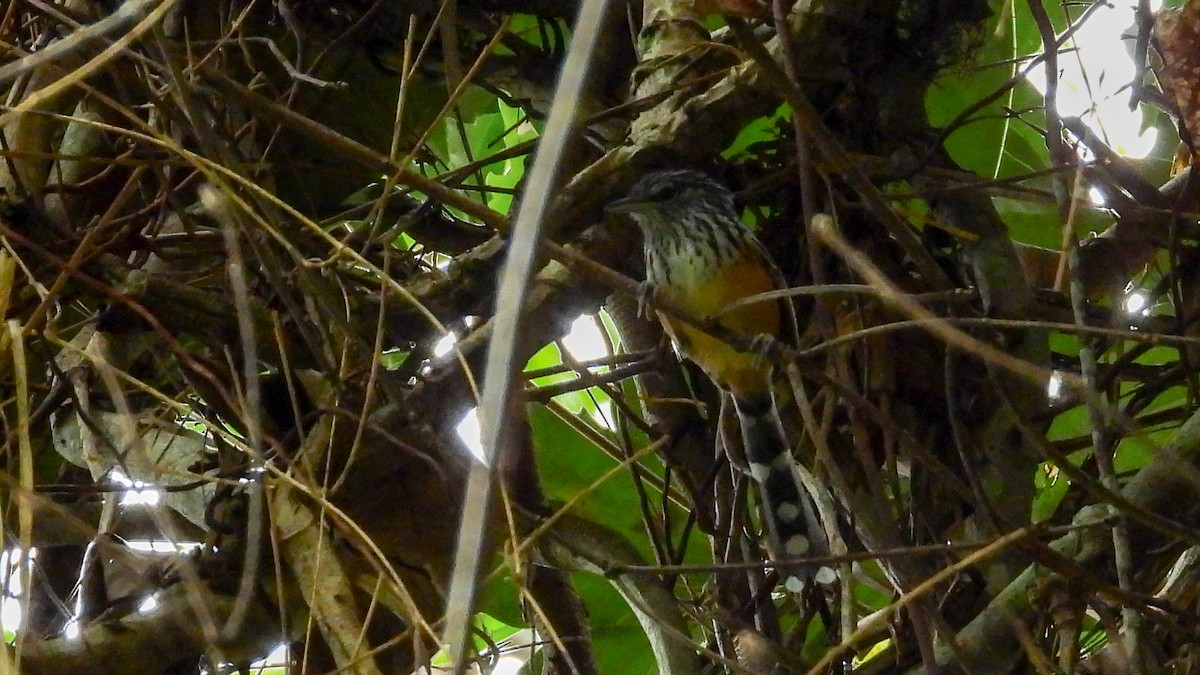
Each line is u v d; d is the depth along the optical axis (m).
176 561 5.69
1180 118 6.79
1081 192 6.75
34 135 6.93
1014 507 7.44
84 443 7.37
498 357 2.72
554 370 8.03
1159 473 6.96
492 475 2.81
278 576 5.79
